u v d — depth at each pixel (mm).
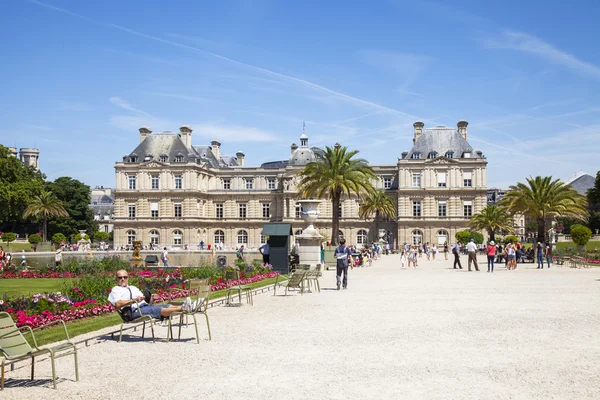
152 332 18734
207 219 133125
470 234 107500
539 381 13695
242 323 22406
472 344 17922
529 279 42906
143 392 12945
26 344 13617
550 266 62719
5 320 13422
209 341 18781
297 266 36625
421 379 13914
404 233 121125
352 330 20516
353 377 14125
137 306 18984
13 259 78375
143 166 127938
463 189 119688
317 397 12555
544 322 21938
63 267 51281
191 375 14422
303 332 20203
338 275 36188
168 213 126938
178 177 127750
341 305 27844
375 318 23328
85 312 23938
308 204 55938
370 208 113000
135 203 128250
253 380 13922
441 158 120562
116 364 15633
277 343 18297
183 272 42031
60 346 14078
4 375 14328
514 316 23516
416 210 121688
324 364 15453
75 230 148625
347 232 127562
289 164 133125
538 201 70188
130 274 42594
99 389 13188
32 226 149125
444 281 41656
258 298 31391
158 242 127062
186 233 126312
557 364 15305
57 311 22875
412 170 121812
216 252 109500
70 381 13906
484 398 12438
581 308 25797
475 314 24188
